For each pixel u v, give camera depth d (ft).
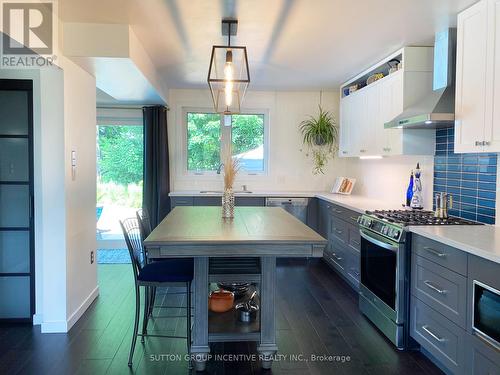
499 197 9.27
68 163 10.37
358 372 8.45
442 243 7.93
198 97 19.44
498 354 6.36
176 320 11.12
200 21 9.80
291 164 19.99
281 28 10.31
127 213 19.79
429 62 11.72
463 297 7.30
